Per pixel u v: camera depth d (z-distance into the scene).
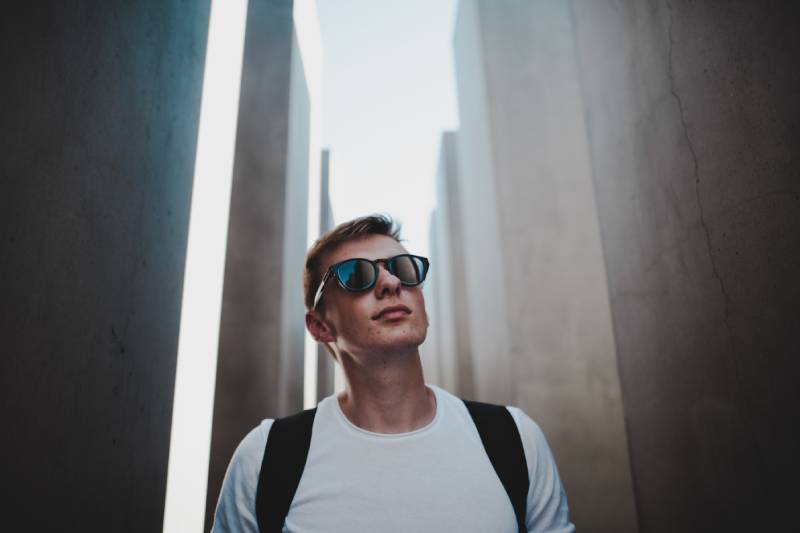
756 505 1.16
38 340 0.87
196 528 2.07
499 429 1.00
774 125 1.06
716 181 1.27
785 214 1.04
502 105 4.32
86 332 1.03
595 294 3.93
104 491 1.10
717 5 1.22
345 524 0.84
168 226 1.52
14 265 0.80
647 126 1.62
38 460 0.87
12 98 0.79
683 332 1.45
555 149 4.23
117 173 1.17
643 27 1.61
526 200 4.12
